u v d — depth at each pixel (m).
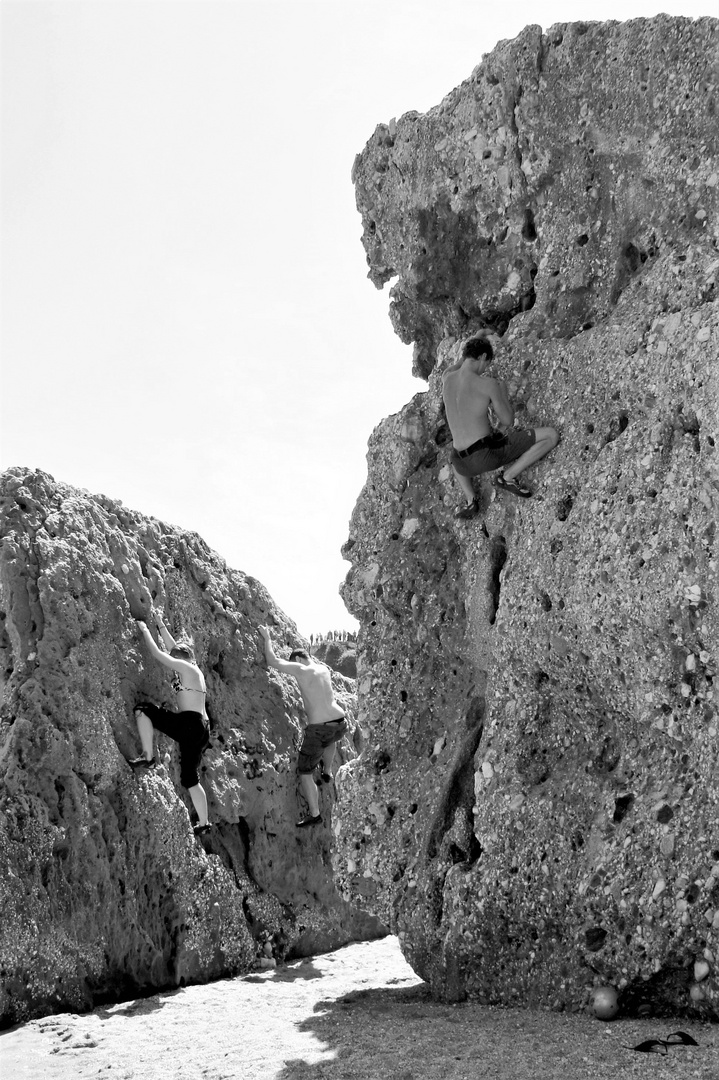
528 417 8.66
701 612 7.12
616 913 7.22
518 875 7.89
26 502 9.64
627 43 8.56
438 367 9.77
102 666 9.45
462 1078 5.80
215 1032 7.68
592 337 8.30
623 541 7.57
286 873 11.01
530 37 8.98
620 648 7.61
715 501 7.07
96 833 8.95
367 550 9.82
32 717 8.77
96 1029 7.93
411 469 9.64
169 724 9.65
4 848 8.27
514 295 9.44
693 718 7.23
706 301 7.71
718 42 8.04
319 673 11.38
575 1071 5.75
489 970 8.06
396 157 9.99
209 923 9.95
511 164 9.19
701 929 6.82
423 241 9.81
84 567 9.56
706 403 7.19
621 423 8.01
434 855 8.72
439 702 9.34
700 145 8.14
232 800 10.51
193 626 10.84
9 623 9.13
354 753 12.70
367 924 11.83
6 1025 8.11
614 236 8.66
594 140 8.77
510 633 8.40
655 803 7.27
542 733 8.30
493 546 8.90
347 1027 7.52
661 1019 7.05
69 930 8.58
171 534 11.12
